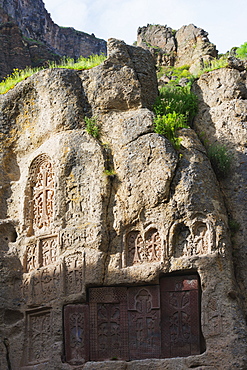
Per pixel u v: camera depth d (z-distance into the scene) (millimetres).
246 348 12945
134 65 16344
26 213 15500
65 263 14500
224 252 13766
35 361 14305
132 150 14875
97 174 14828
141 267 13992
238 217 14781
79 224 14641
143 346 13742
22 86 16422
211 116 16297
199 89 16875
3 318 14836
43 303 14555
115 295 14148
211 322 13297
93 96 15898
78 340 14016
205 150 15281
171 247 13977
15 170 16219
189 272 13836
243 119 16016
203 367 13031
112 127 15477
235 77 16531
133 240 14398
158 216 14234
